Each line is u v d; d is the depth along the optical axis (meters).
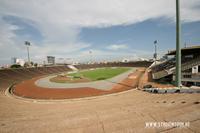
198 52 45.38
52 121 13.35
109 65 140.00
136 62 126.56
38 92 34.19
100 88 36.78
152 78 48.16
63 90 35.97
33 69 79.88
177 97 20.97
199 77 31.50
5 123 13.29
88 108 17.83
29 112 17.23
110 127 11.11
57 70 98.75
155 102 18.44
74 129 11.21
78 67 126.75
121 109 15.99
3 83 45.78
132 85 38.62
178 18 30.72
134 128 10.57
